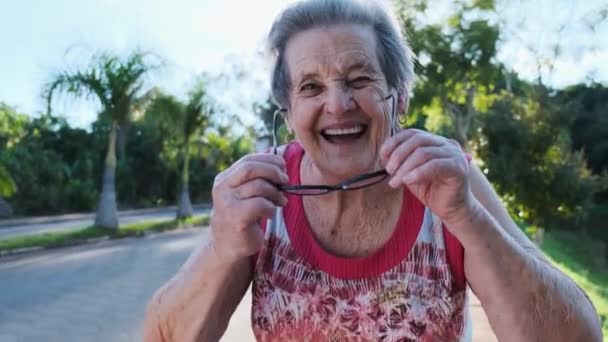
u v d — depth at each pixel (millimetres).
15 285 8664
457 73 16234
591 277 12773
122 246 14641
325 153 1468
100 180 29453
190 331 1441
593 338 1359
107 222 17203
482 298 1367
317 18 1438
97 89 14969
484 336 4965
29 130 27047
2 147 24719
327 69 1406
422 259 1466
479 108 17266
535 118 12617
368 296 1479
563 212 12734
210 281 1387
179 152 24719
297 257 1530
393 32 1494
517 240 1462
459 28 16016
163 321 1467
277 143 1710
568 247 17844
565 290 1341
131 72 15078
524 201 12477
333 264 1491
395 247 1477
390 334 1471
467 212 1254
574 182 12375
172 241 16047
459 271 1453
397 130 1559
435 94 16469
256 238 1305
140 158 33188
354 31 1422
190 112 20406
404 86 1562
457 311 1490
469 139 16219
